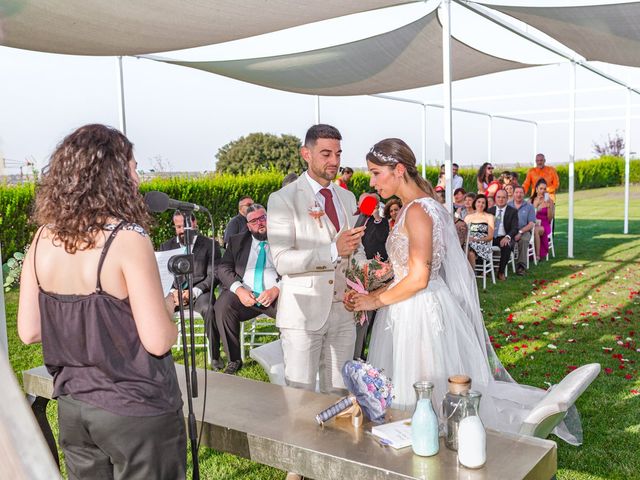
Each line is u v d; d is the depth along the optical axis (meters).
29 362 5.31
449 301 2.98
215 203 12.04
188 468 3.31
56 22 4.32
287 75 7.52
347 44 6.41
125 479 1.71
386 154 2.89
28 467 1.12
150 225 1.78
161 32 4.68
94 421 1.67
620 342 5.49
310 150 2.98
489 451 1.99
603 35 6.29
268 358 3.54
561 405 2.43
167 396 1.72
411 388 2.89
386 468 1.87
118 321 1.64
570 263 10.18
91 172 1.62
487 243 8.41
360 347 4.65
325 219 3.02
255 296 4.96
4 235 9.02
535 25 6.23
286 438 2.10
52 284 1.68
